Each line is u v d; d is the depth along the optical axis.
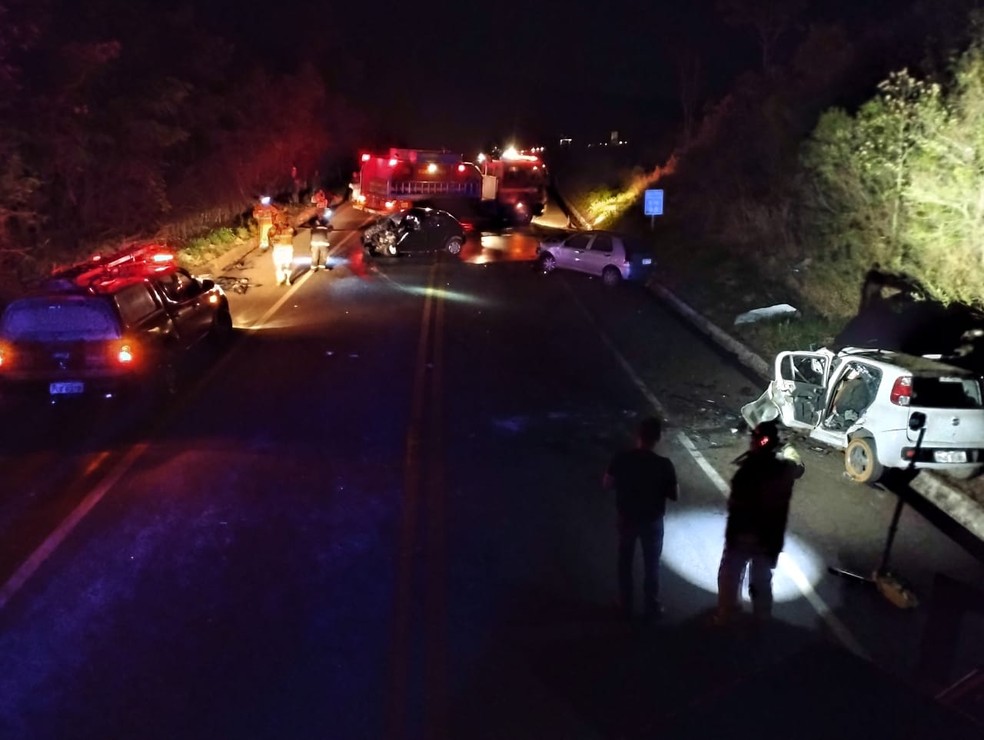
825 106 21.33
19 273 19.22
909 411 9.32
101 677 5.81
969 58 14.50
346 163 62.12
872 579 7.28
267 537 8.02
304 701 5.53
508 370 14.35
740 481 6.52
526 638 6.28
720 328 17.28
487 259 28.27
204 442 10.74
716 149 31.53
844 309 15.97
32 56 19.42
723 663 5.95
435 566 7.44
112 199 24.47
